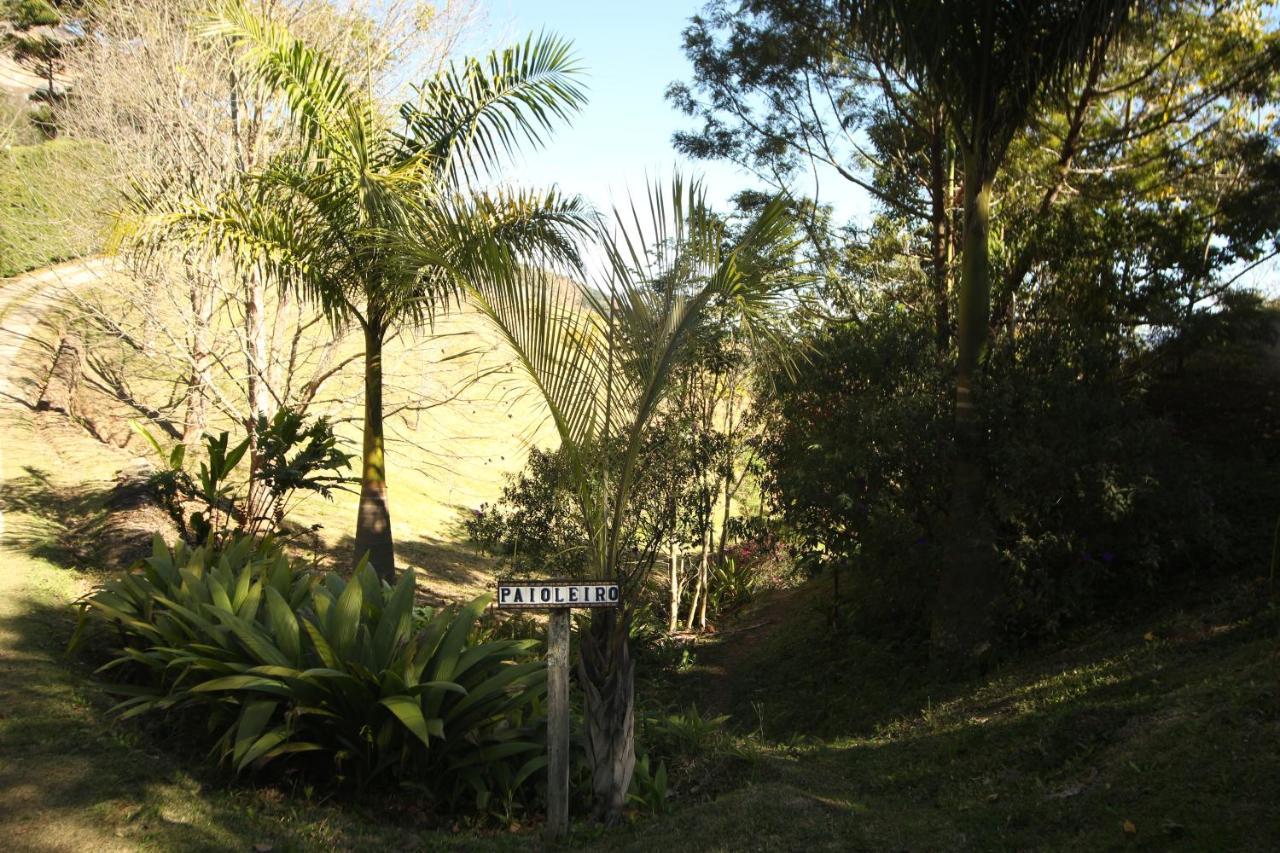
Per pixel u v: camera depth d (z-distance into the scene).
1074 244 10.64
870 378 10.18
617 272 5.92
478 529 11.98
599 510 6.11
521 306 6.06
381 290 10.33
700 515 11.39
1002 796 5.42
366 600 6.98
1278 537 7.87
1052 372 8.98
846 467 9.47
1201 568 8.62
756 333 6.42
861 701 9.39
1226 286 11.06
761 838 5.16
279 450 10.08
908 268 12.89
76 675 6.80
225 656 6.23
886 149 13.75
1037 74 8.83
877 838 5.04
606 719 5.89
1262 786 4.34
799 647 11.75
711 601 14.84
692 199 5.92
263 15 13.50
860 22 9.22
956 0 8.49
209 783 5.67
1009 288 10.88
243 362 16.61
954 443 9.07
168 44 14.52
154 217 9.78
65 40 20.88
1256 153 11.29
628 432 6.14
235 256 10.10
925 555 9.28
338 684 5.80
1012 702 7.25
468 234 6.16
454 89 11.02
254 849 4.83
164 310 15.77
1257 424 10.95
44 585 8.65
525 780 6.36
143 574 8.86
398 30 15.03
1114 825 4.54
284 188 10.39
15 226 20.69
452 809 6.01
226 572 7.27
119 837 4.66
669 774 6.84
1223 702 5.33
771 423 11.98
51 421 16.62
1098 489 8.23
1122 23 8.41
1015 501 8.48
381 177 9.64
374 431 10.96
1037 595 8.61
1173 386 11.32
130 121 15.61
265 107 14.17
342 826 5.42
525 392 6.23
